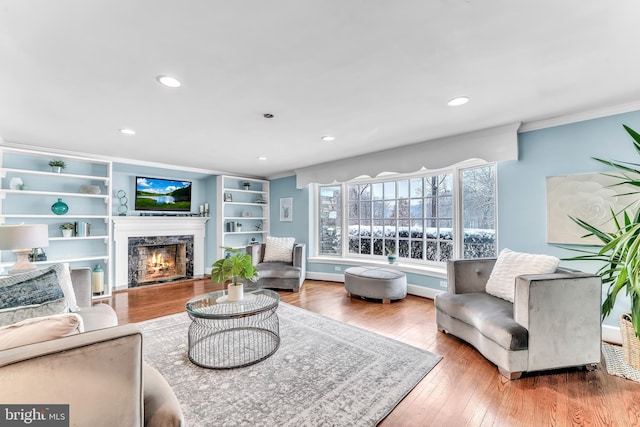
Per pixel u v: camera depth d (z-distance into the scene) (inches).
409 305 147.5
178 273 224.5
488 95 90.3
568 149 108.7
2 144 140.0
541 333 77.6
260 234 256.1
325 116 106.8
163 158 177.3
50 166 160.2
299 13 53.3
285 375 81.0
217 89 84.4
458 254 153.2
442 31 59.4
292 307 145.0
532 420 63.0
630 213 97.0
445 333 110.9
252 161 187.3
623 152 98.4
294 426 61.3
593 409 66.3
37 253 149.3
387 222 188.9
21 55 65.8
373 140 139.3
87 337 37.7
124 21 54.8
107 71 73.6
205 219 227.3
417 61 70.8
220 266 102.2
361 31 59.1
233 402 69.4
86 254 172.2
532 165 117.2
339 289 183.9
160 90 84.7
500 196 127.2
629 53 67.7
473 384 76.7
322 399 70.3
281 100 92.7
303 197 222.7
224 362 87.9
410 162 149.0
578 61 71.1
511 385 76.0
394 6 51.9
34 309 54.7
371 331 112.8
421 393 73.0
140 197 198.2
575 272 88.6
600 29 59.0
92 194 167.2
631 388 74.2
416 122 114.0
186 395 72.2
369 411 65.8
